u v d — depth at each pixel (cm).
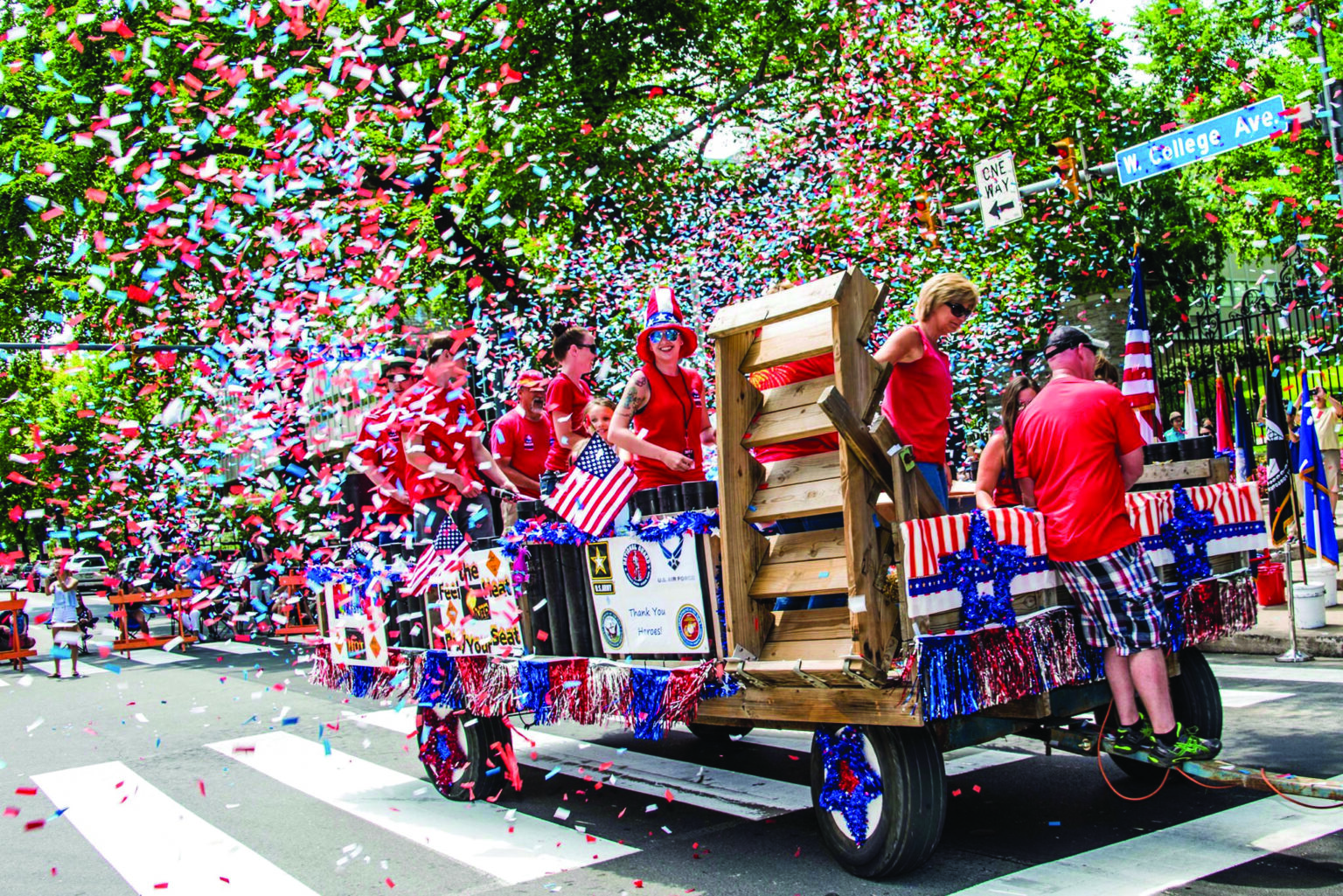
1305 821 427
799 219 1300
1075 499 411
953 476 1355
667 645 434
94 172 1062
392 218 959
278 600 911
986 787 525
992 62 1558
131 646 1616
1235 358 1430
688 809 529
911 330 435
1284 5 1335
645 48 1650
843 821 409
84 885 468
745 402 427
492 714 523
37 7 968
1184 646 451
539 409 644
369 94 808
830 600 417
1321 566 906
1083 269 1805
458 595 548
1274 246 1436
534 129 1332
